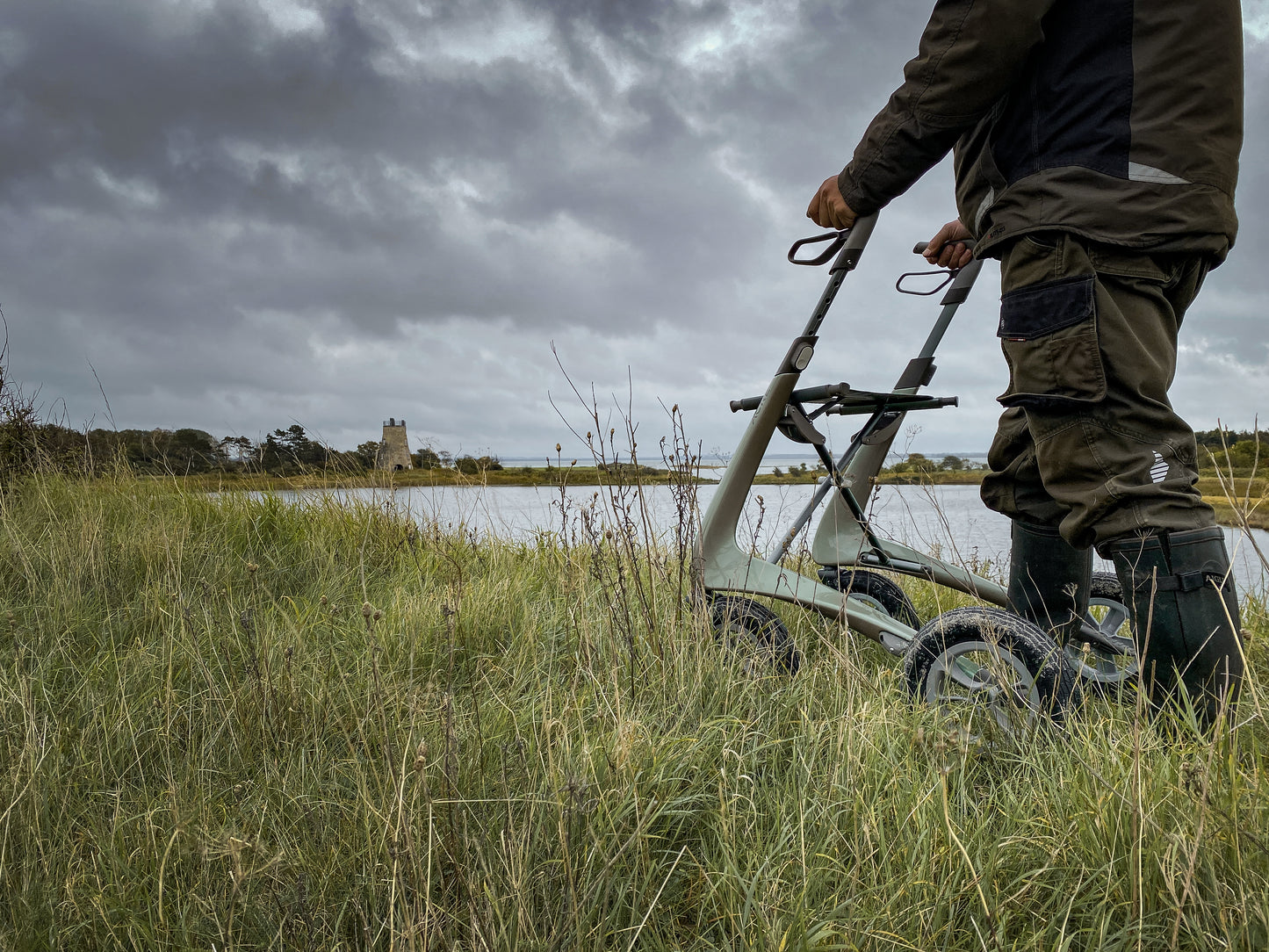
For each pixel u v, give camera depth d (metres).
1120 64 1.64
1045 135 1.73
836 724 1.83
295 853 1.47
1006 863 1.35
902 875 1.30
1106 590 2.66
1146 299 1.67
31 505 4.74
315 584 3.74
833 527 3.03
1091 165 1.66
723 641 2.35
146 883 1.40
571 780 1.39
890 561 2.89
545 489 6.81
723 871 1.38
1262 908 1.09
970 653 1.98
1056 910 1.28
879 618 2.45
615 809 1.49
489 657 2.48
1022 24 1.64
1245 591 2.77
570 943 1.20
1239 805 1.30
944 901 1.22
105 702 2.13
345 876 1.37
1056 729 1.74
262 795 1.69
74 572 3.39
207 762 1.86
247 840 1.45
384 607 3.23
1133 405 1.64
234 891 1.23
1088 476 1.71
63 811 1.62
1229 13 1.64
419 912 1.19
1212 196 1.63
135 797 1.71
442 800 1.46
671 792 1.58
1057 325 1.69
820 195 2.28
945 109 1.80
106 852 1.47
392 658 2.54
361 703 2.12
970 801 1.52
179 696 2.22
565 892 1.25
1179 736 1.51
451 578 3.38
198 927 1.29
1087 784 1.45
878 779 1.58
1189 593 1.60
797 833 1.44
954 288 2.81
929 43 1.79
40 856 1.46
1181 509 1.62
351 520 4.80
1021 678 1.85
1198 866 1.19
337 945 1.20
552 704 2.05
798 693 2.15
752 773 1.74
